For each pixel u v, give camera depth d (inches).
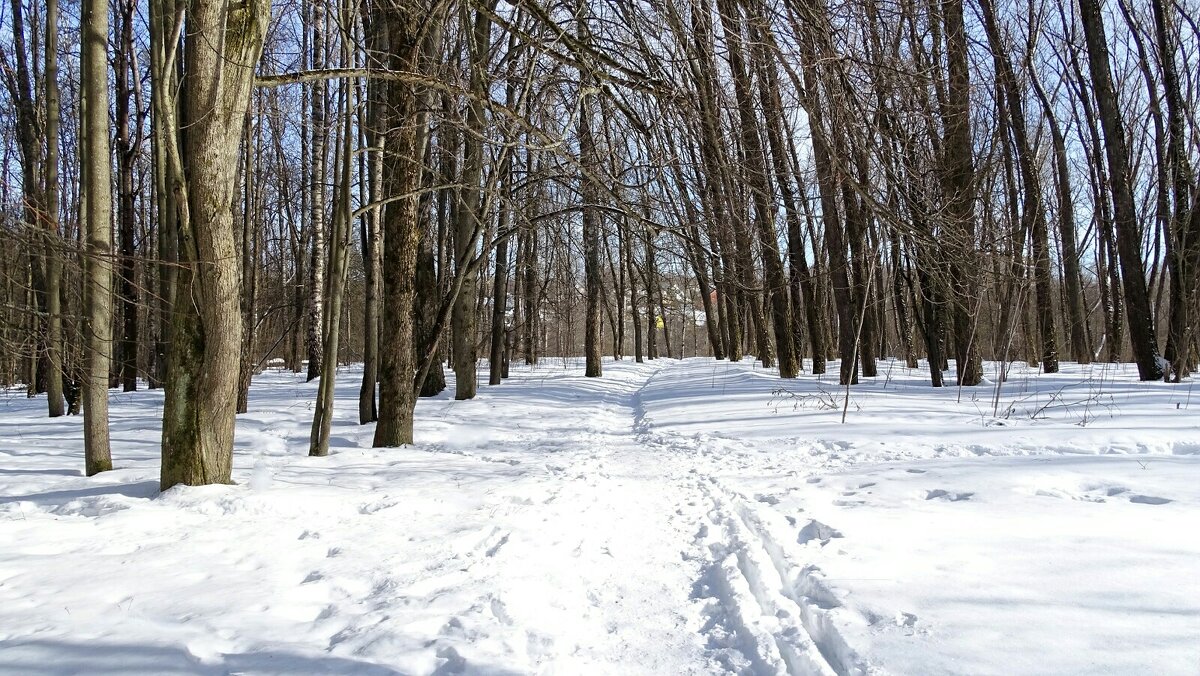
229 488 233.0
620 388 834.2
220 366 239.3
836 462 300.2
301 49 614.5
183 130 271.9
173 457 238.5
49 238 273.0
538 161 399.9
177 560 166.7
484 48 401.7
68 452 362.9
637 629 134.5
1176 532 160.6
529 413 546.3
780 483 256.5
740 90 340.2
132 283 286.0
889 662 106.5
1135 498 199.3
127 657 112.6
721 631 132.0
